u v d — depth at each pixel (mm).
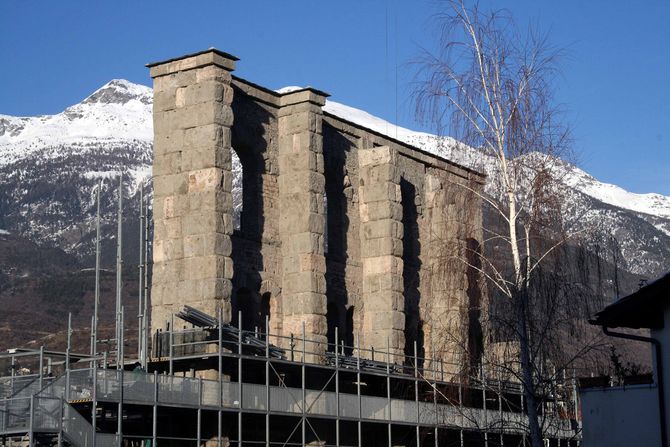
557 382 41562
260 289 50625
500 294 40750
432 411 50219
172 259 48000
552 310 39312
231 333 44844
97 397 38156
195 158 48000
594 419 35500
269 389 45031
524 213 40844
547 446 46531
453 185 45688
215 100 48000
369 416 49906
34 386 41781
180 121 48688
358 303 56781
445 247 44219
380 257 56906
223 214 47625
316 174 52219
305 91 52312
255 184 51406
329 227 56375
